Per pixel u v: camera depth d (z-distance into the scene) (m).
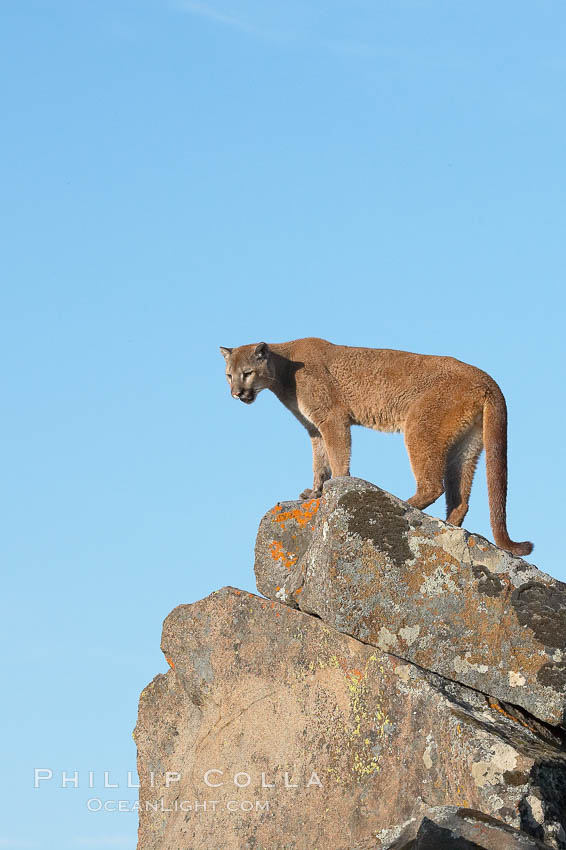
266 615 20.14
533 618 18.14
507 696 18.06
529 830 15.70
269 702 19.69
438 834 14.50
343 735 18.52
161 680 21.67
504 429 26.12
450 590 18.61
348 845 17.61
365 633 18.86
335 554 19.16
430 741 17.28
